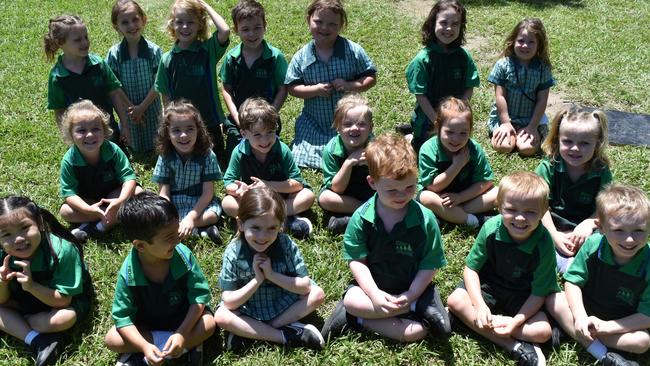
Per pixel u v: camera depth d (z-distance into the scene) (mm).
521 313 3408
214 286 3930
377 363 3361
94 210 4312
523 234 3340
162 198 3217
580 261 3439
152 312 3371
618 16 8711
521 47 5422
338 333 3527
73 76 5164
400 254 3455
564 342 3441
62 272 3451
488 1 9250
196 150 4457
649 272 3244
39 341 3377
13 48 7367
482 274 3621
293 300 3520
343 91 5355
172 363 3340
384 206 3477
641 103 6211
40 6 8805
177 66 5367
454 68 5438
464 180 4508
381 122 5887
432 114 5383
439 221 4512
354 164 4387
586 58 7156
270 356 3385
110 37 7699
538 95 5551
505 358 3365
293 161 4637
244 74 5434
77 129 4238
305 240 4363
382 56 7180
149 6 8898
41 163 5191
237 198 4395
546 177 4254
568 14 8734
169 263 3311
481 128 5836
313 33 5301
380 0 9156
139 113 5430
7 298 3443
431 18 5359
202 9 5328
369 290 3418
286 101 6250
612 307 3387
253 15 5164
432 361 3385
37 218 3340
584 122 3975
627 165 5109
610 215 3199
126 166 4559
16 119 5824
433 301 3445
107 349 3447
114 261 4129
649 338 3250
